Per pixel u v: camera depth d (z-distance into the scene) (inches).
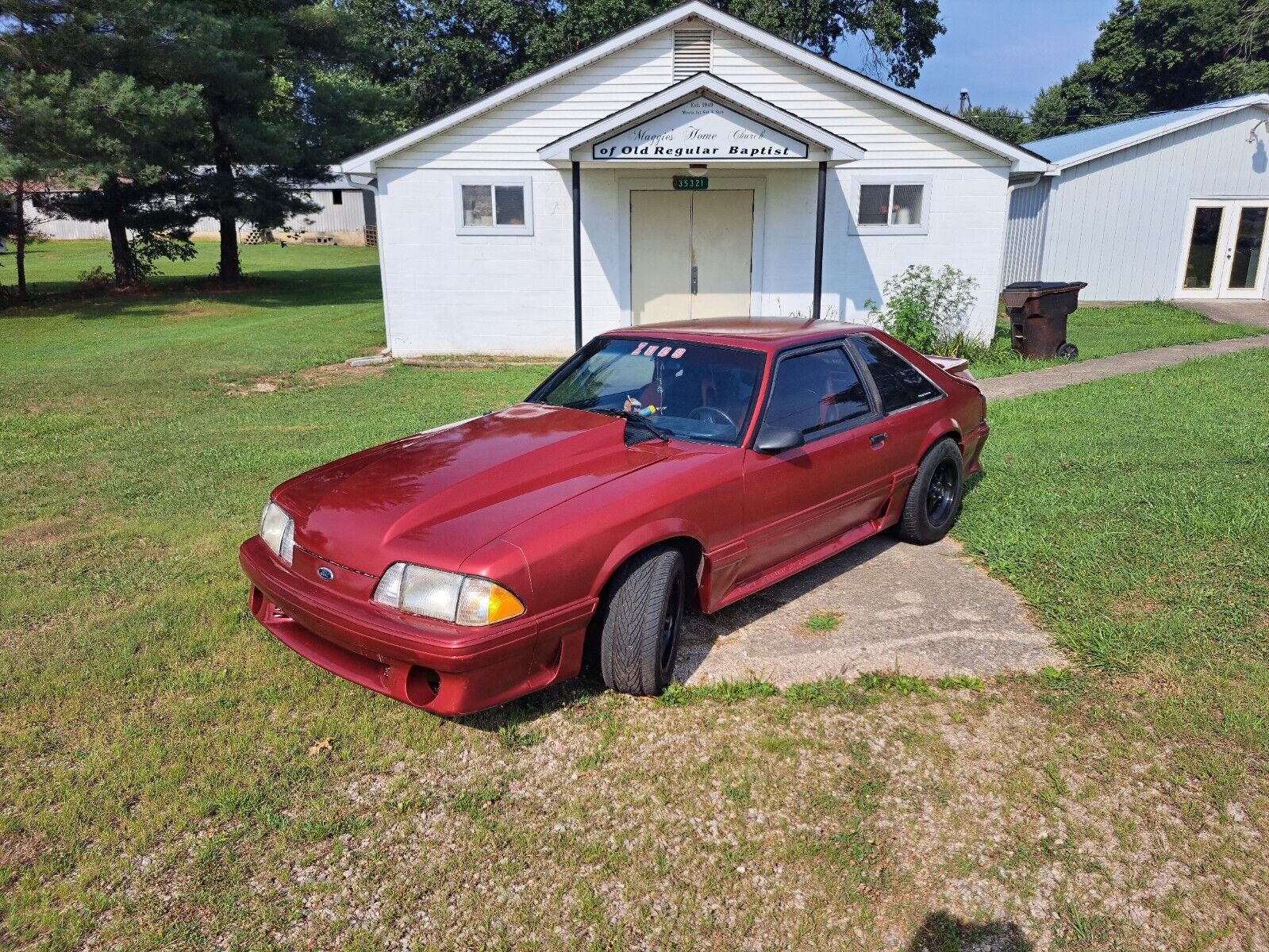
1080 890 110.2
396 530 138.9
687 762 136.4
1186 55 1596.9
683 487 154.3
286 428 366.9
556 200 558.9
